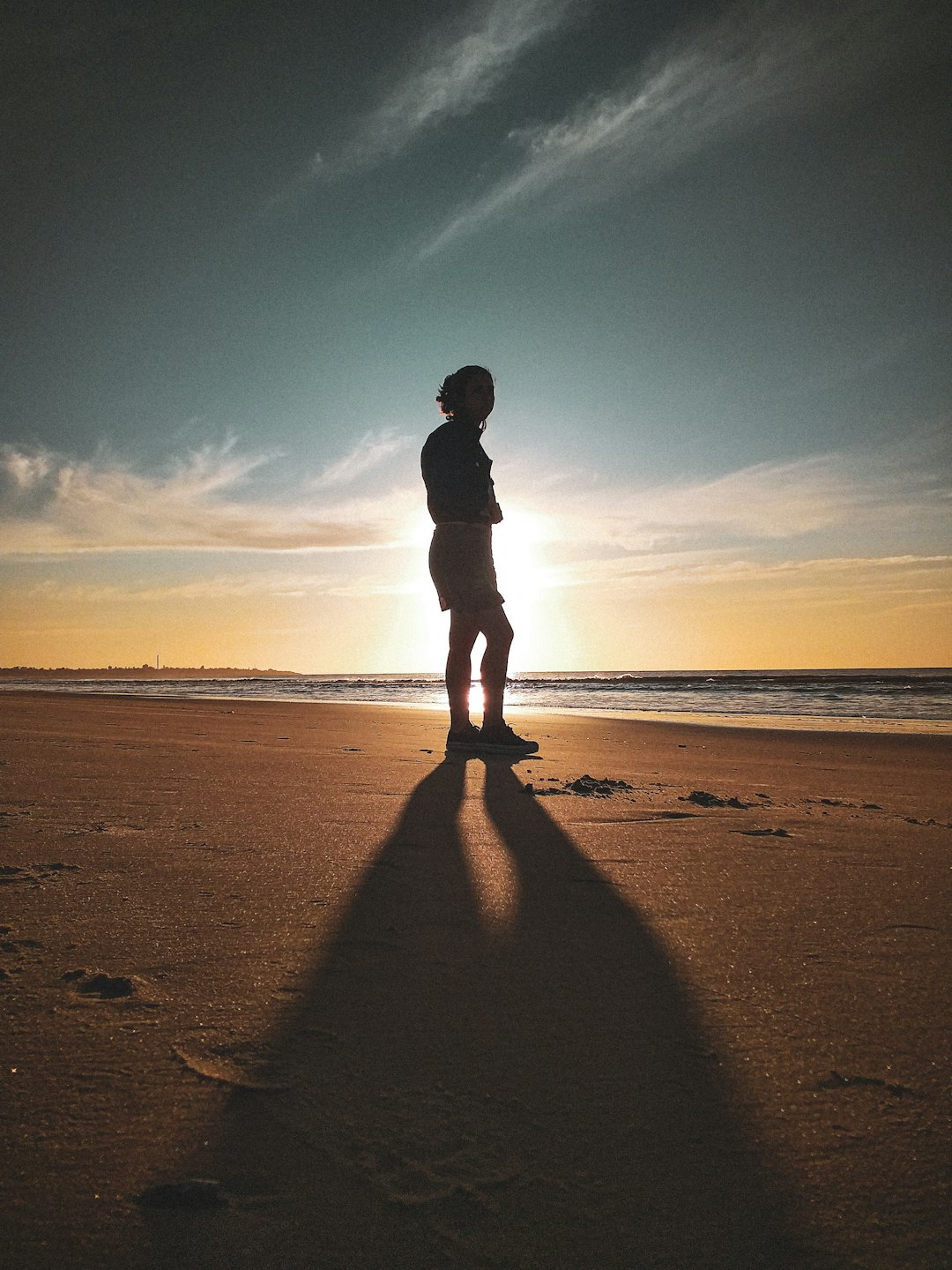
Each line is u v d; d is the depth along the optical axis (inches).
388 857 84.0
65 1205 29.0
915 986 51.7
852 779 187.3
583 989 50.5
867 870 82.9
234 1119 34.7
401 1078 38.7
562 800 128.6
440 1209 29.2
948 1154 33.3
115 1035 42.4
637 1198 30.1
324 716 421.1
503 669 217.6
